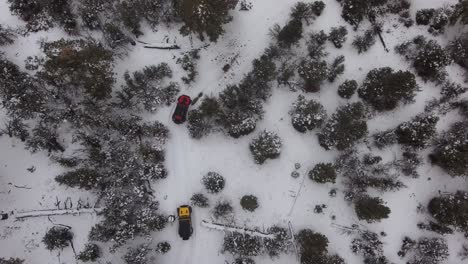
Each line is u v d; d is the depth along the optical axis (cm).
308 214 3309
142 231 3200
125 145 3341
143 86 3359
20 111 3259
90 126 3322
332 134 3198
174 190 3331
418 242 3294
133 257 3133
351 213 3312
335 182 3316
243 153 3359
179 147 3375
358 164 3269
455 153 3102
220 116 3262
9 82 3259
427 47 3372
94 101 3334
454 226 3198
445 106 3391
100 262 3241
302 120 3222
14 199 3322
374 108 3384
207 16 2916
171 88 3369
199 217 3297
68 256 3272
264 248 3234
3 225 3300
